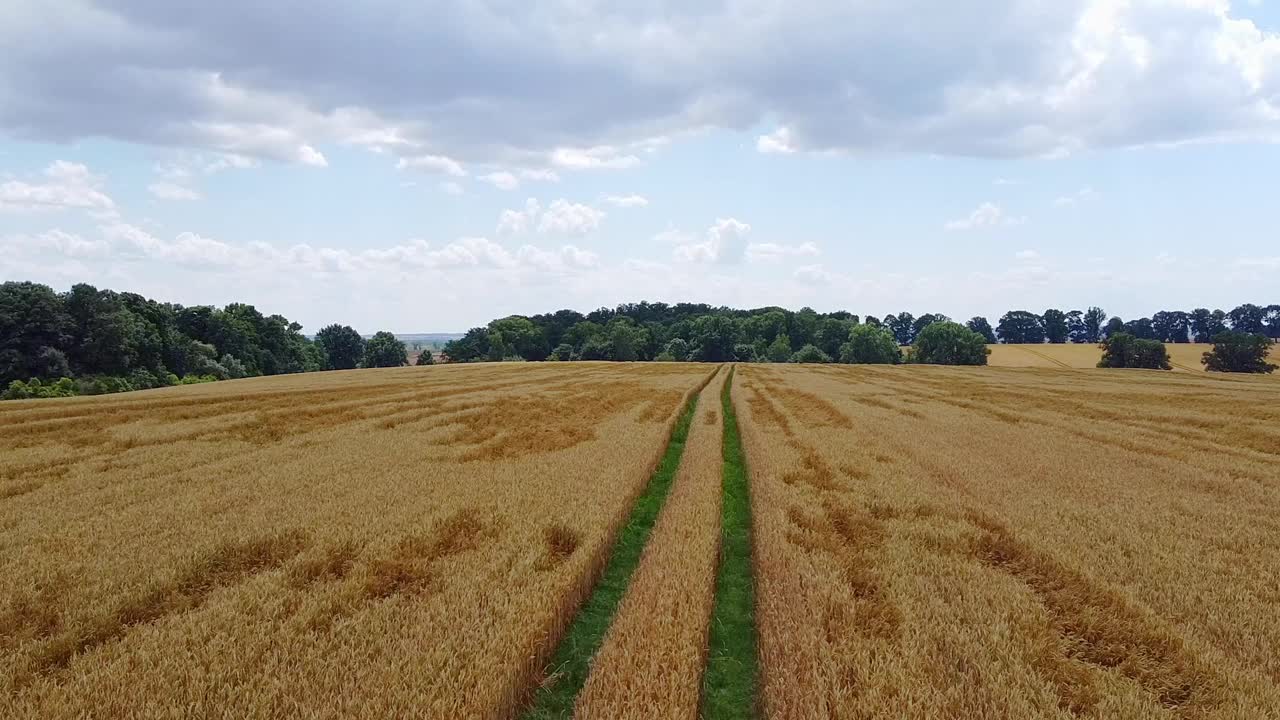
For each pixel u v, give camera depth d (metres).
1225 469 17.66
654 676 6.56
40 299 73.81
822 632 7.45
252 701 5.76
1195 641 7.20
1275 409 34.19
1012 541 10.84
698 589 8.72
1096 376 73.69
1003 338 193.25
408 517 11.66
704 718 6.64
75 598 7.86
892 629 7.72
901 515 12.63
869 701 6.07
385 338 144.75
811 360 137.12
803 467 17.34
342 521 11.40
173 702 5.71
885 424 27.02
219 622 7.29
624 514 12.84
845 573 9.37
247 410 27.77
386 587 8.67
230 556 9.64
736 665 7.74
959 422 28.19
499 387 44.72
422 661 6.55
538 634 7.26
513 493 13.54
